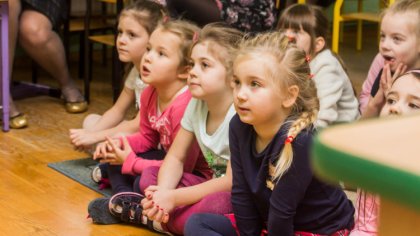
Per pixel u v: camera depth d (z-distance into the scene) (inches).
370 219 61.0
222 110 71.6
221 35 71.4
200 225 65.1
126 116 115.2
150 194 70.4
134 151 86.3
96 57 175.6
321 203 60.4
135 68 97.4
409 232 17.3
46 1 122.8
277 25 104.5
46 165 97.2
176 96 81.7
